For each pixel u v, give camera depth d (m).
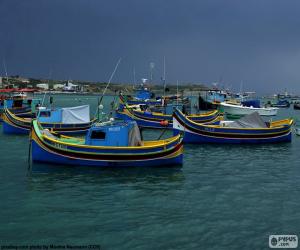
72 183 21.83
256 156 31.89
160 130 49.50
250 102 85.00
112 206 18.05
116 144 25.42
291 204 18.81
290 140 39.88
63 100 138.25
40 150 25.64
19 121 42.91
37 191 20.28
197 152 33.25
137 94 80.69
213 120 51.59
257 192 20.84
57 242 14.19
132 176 23.59
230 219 16.62
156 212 17.31
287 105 120.81
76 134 42.28
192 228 15.54
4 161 27.75
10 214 16.88
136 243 14.12
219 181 23.09
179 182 22.58
